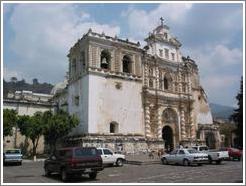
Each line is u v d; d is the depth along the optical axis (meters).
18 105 71.88
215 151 42.19
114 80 61.22
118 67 62.38
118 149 57.75
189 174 28.73
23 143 69.25
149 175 28.20
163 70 69.75
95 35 60.81
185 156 38.69
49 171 27.89
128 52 64.44
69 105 65.62
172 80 70.81
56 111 75.12
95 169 24.88
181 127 69.44
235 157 48.88
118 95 61.06
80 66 63.12
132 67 64.44
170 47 72.62
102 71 60.03
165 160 41.69
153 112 66.00
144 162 41.72
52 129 56.66
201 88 77.81
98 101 58.50
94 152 25.33
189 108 72.00
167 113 68.31
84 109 58.78
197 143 70.56
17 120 57.12
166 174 28.91
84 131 57.81
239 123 62.06
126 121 60.97
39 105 74.38
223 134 91.44
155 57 68.50
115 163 38.47
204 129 73.81
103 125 58.06
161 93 67.62
